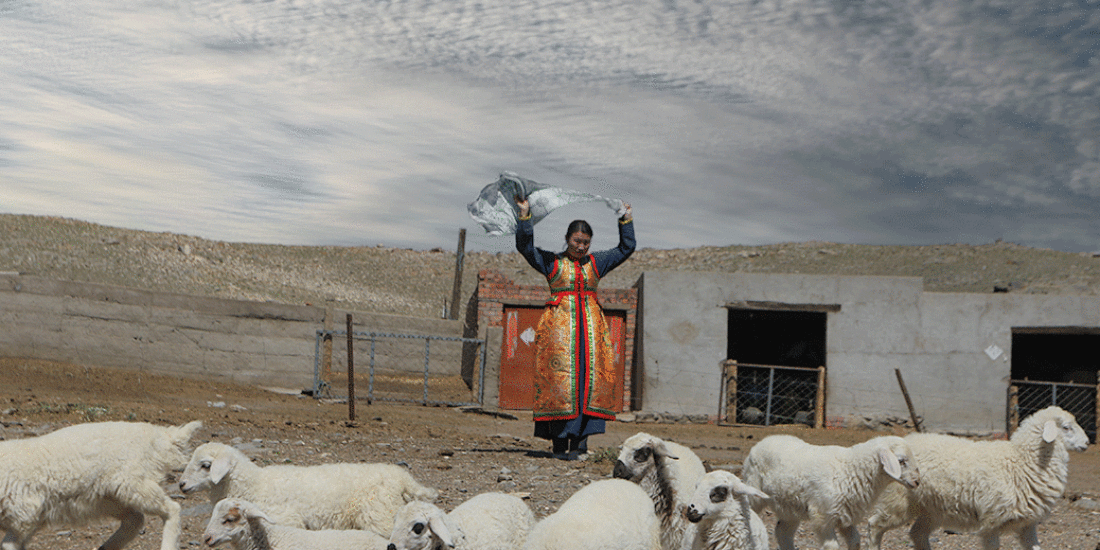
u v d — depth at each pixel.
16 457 5.68
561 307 11.63
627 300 22.91
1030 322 21.20
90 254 41.28
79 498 5.94
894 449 6.40
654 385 21.70
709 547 5.61
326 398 21.11
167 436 6.38
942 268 51.91
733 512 5.53
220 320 22.25
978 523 7.02
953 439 7.23
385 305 46.06
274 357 23.17
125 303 20.64
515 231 11.39
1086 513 9.98
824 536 6.63
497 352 22.34
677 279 21.88
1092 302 21.00
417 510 4.98
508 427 18.47
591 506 5.19
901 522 7.11
